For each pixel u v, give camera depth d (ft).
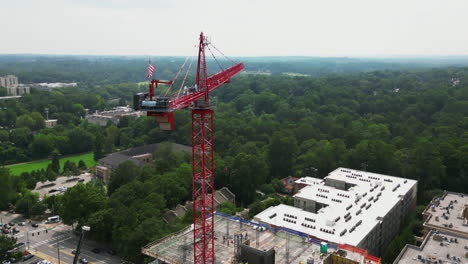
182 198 642.63
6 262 476.54
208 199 463.01
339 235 433.07
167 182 622.13
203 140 403.75
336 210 494.59
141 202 561.43
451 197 579.07
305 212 499.10
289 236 431.84
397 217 549.13
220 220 483.92
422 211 574.97
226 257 394.93
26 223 611.88
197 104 394.93
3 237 487.20
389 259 451.94
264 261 359.87
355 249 390.83
